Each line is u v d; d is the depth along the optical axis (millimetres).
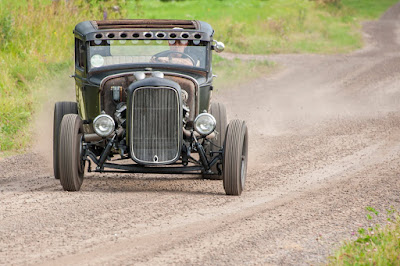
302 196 26641
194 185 28688
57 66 58750
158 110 25062
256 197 26344
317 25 141375
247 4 171750
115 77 26609
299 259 18422
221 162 27156
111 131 25188
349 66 88562
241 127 26391
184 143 25844
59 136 25734
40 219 22125
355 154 36219
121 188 27641
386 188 27953
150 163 25234
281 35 123188
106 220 22125
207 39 28266
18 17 64562
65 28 68750
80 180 26734
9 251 18703
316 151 37312
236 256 18609
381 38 137500
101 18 78938
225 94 62625
